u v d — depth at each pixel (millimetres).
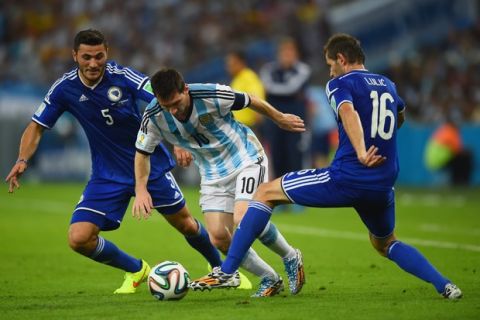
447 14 96062
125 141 24844
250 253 23094
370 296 23281
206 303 22250
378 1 95062
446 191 68875
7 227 47156
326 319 19641
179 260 33469
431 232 41500
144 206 22703
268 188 22391
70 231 24312
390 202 22062
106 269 31000
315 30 89500
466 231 41875
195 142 23484
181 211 25594
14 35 105688
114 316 20578
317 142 66062
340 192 21625
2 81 98250
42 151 87125
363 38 93812
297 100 49844
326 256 33375
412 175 75562
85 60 23625
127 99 24531
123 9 103125
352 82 21797
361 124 21594
